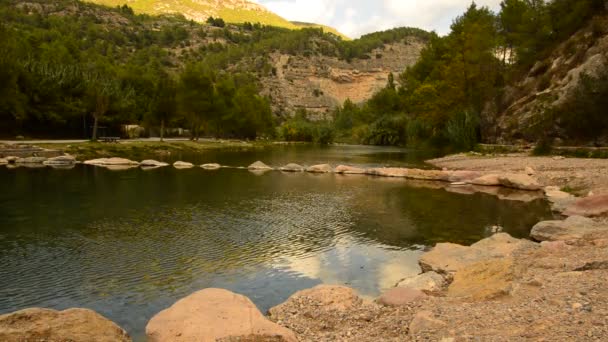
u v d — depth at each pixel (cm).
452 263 1285
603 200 1989
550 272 1085
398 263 1416
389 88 13750
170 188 2973
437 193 2889
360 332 822
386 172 3972
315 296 1020
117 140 6588
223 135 11706
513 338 648
